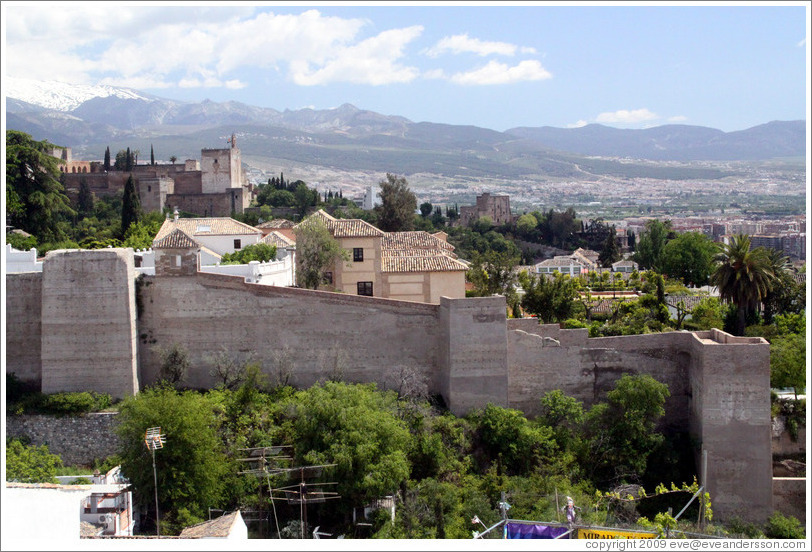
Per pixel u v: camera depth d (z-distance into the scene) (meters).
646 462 57.50
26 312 57.56
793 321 81.75
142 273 59.88
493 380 58.22
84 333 56.25
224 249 90.69
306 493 49.59
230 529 38.19
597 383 60.56
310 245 72.38
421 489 51.38
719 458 56.47
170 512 48.44
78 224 140.38
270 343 59.25
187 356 58.69
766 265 80.75
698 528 48.44
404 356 59.81
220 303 59.00
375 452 51.03
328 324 59.31
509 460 55.66
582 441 57.62
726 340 58.53
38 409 55.16
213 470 50.00
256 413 55.41
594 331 80.56
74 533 33.06
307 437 51.75
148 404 50.22
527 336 59.88
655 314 89.75
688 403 60.50
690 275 139.25
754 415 56.34
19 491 32.06
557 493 50.72
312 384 59.25
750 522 55.53
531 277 94.38
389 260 74.44
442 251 85.44
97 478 48.94
